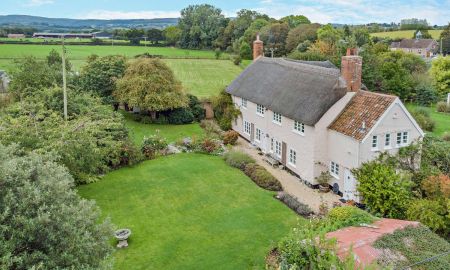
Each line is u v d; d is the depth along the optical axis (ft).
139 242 75.41
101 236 49.52
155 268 67.00
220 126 162.50
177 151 130.82
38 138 86.69
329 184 103.04
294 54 241.35
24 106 100.22
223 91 162.40
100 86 165.89
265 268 65.36
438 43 472.03
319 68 119.85
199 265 67.72
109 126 106.22
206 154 128.98
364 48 240.12
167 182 104.47
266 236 77.25
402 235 57.41
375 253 52.49
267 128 128.57
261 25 392.27
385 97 95.35
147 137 132.05
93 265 45.65
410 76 241.76
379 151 93.56
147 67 162.91
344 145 96.12
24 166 47.73
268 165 121.60
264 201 93.50
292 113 108.78
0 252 38.40
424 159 94.48
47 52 294.87
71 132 90.79
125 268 66.95
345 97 101.40
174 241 75.72
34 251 41.19
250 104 140.97
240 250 72.23
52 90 115.24
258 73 147.54
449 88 258.16
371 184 83.82
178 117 167.02
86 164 96.68
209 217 85.66
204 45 429.38
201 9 449.89
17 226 41.32
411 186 84.94
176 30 447.42
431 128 169.89
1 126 87.56
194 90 232.32
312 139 101.96
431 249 54.65
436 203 77.82
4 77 198.18
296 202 90.89
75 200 51.29
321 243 53.06
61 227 43.62
